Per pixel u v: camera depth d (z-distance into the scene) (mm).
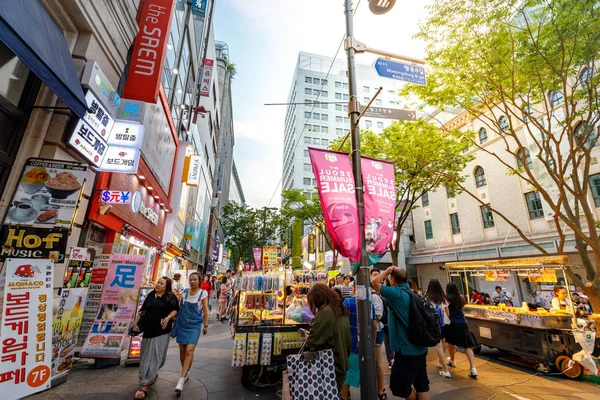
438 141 11352
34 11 3598
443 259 20766
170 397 4035
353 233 3539
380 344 4332
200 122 22328
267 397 4168
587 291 7184
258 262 23406
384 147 12258
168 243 13664
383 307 4336
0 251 3596
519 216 16234
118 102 5953
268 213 36250
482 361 6801
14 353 3143
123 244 8344
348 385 3986
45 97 4297
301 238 38562
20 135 3973
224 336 8477
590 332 5664
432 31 8453
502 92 8172
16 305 3252
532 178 8078
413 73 4703
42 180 3961
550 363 5727
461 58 8109
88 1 4664
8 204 3770
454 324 5629
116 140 5668
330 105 52594
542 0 7113
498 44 7633
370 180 4012
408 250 25516
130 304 5754
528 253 15008
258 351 4531
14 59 3852
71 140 4402
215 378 4906
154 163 10023
